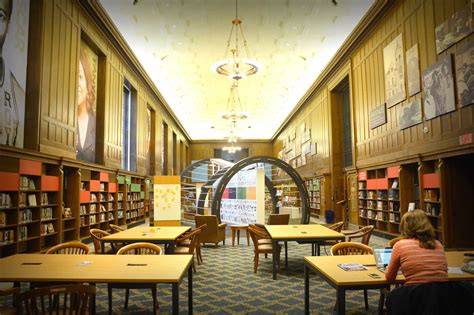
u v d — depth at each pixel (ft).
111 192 42.96
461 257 13.10
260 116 96.53
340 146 55.72
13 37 25.63
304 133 75.05
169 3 38.40
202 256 28.14
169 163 85.30
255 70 51.90
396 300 8.65
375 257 11.57
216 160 65.98
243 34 45.98
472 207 27.50
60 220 29.37
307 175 71.05
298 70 59.93
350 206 46.75
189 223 51.85
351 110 46.29
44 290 9.32
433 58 28.71
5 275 11.32
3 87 24.36
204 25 43.57
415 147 31.32
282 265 24.47
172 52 51.93
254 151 122.21
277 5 39.01
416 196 33.60
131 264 12.69
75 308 9.59
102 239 20.44
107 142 42.98
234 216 47.34
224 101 80.89
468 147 24.57
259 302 16.33
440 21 27.76
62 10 31.53
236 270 23.08
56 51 30.45
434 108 28.30
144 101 61.26
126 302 15.74
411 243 9.36
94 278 10.89
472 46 24.20
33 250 26.23
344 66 49.21
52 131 29.68
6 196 23.07
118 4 38.63
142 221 57.52
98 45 40.19
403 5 33.32
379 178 39.04
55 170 29.68
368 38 41.32
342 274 10.98
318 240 20.63
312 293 17.70
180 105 84.38
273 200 49.14
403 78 33.22
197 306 15.80
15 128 25.73
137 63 52.21
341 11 40.16
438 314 8.15
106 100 42.73
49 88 29.25
